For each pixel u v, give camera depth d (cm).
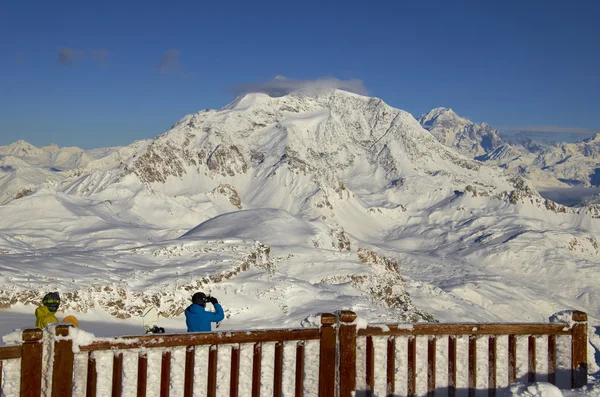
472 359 916
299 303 2970
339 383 838
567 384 955
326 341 841
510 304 15038
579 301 19225
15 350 703
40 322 1103
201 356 791
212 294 2820
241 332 804
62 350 713
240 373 811
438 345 912
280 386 826
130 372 757
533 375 944
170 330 2433
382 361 878
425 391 897
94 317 2380
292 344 838
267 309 2778
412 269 19838
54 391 706
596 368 992
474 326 915
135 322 2466
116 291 2527
